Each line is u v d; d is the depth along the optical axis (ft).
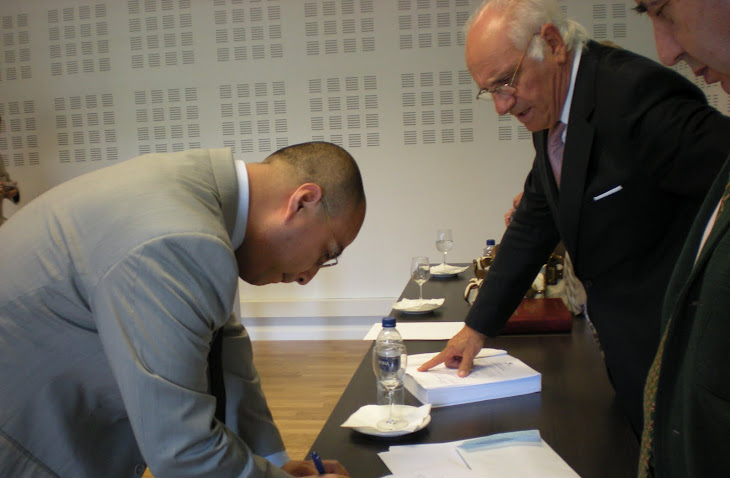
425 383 4.99
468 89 17.20
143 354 2.65
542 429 4.34
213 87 18.19
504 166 17.29
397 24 17.30
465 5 16.98
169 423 2.64
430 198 17.67
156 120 18.54
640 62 4.59
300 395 13.58
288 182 3.52
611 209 4.70
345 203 3.62
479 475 3.67
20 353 3.00
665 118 4.32
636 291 4.80
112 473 3.39
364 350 16.99
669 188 4.46
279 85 17.92
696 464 2.39
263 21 17.79
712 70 2.75
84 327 3.02
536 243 5.64
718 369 2.27
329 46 17.61
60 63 18.78
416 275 8.73
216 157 3.45
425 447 4.10
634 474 3.63
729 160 2.71
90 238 2.88
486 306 5.55
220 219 3.14
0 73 19.10
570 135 4.77
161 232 2.73
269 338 18.62
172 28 18.16
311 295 18.38
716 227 2.42
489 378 5.08
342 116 17.78
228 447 2.84
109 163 18.92
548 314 6.89
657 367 2.82
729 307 2.23
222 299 2.87
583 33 4.92
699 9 2.44
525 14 4.74
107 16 18.39
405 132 17.57
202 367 2.81
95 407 3.26
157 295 2.67
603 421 4.44
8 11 18.80
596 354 6.00
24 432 3.05
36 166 19.29
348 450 4.16
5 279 3.02
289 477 3.18
